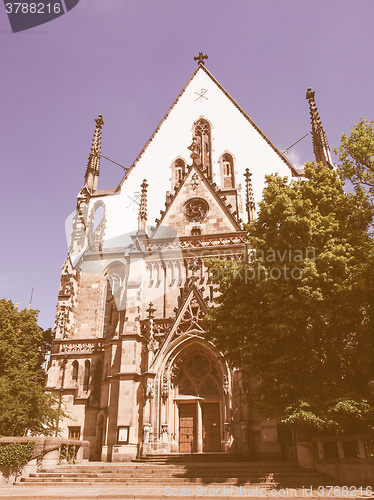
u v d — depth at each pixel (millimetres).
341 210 22500
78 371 36938
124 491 17094
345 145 22656
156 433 29047
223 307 22641
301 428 21188
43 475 21438
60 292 40281
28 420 28297
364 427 19891
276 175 24938
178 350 31344
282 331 18938
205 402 30531
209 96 50125
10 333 37656
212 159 46094
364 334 19531
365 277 19125
